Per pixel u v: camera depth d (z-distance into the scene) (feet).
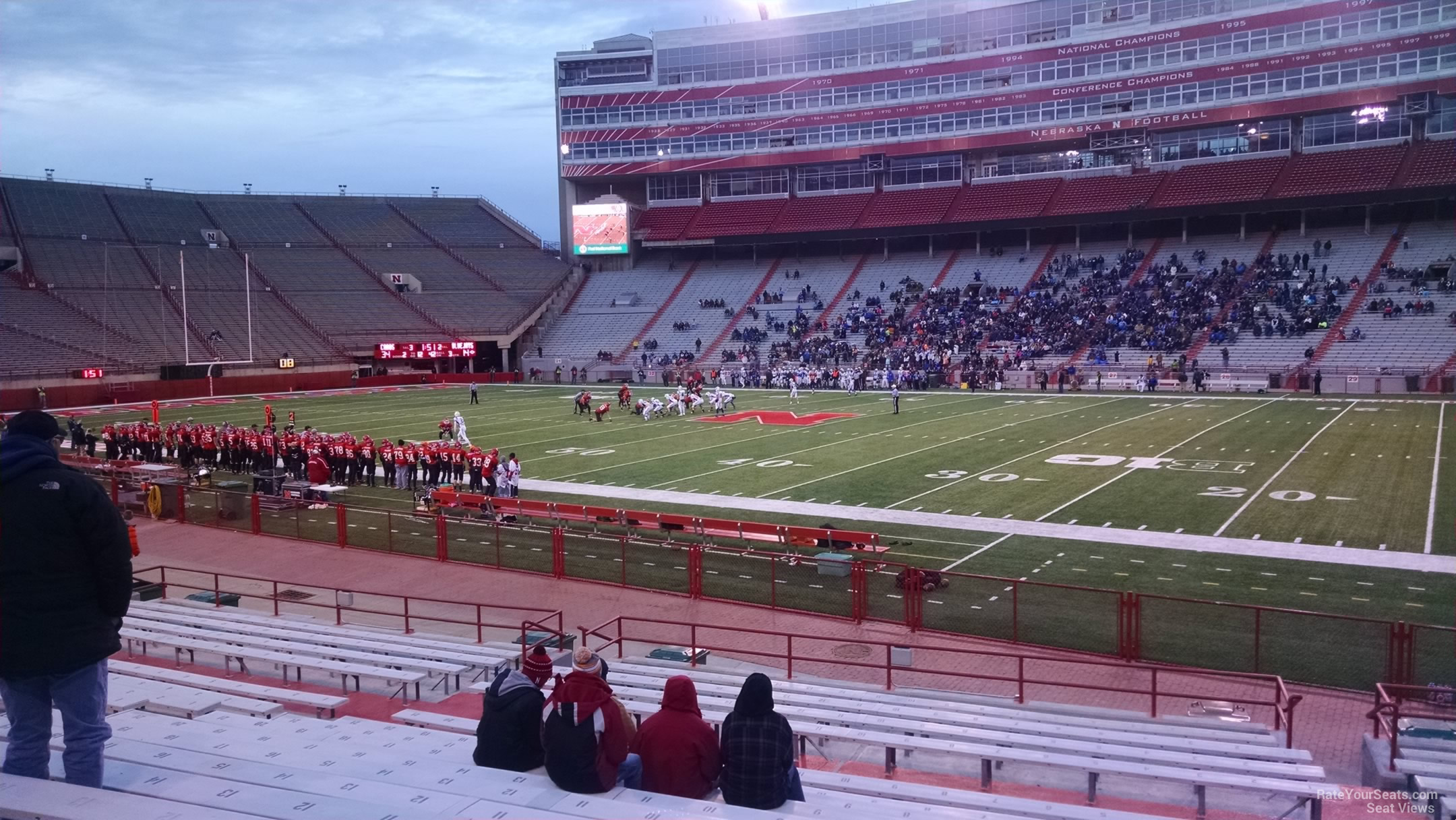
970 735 29.37
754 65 246.68
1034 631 45.70
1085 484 83.51
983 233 233.35
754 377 203.10
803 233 235.81
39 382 170.50
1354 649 41.39
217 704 31.45
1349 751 32.45
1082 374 178.09
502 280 253.24
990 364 187.11
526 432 129.29
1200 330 183.11
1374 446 98.78
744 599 52.75
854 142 238.89
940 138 231.30
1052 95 220.64
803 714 31.53
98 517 15.74
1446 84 187.21
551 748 18.53
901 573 54.54
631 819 16.65
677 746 19.42
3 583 15.28
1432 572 54.44
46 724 16.39
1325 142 203.72
